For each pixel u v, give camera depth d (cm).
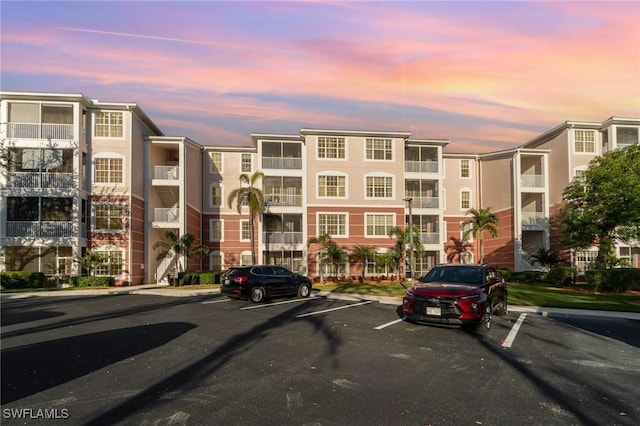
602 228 2480
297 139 3522
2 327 1139
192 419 498
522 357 813
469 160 4041
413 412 526
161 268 3256
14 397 576
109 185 2917
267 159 3472
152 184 3180
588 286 2311
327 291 2217
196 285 2788
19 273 2567
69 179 2780
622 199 2322
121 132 2961
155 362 759
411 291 1110
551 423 498
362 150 3519
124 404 548
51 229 2738
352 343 922
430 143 3644
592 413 530
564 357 820
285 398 572
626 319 1359
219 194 3728
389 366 738
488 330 1084
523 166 4012
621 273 2252
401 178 3528
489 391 610
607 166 2455
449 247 3934
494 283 1245
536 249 3684
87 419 499
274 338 973
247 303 1694
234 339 962
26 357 798
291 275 1903
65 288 2600
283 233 3425
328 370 710
